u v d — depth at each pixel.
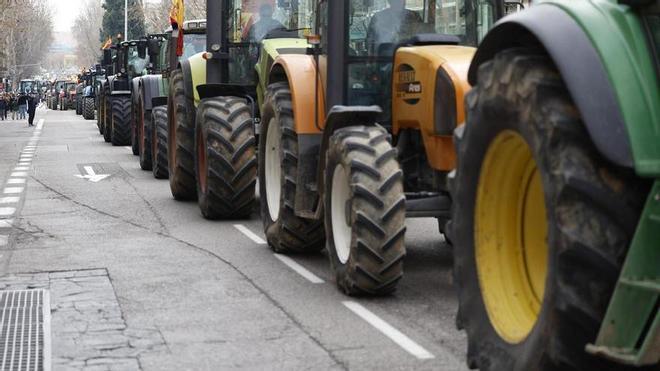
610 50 6.24
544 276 7.25
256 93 19.83
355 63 13.20
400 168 11.98
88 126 66.75
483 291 7.50
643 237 5.98
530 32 6.83
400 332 10.43
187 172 21.64
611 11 6.42
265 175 15.78
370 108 12.46
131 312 11.42
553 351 6.34
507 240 7.48
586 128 6.18
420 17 13.20
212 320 11.02
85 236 17.17
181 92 21.84
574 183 6.14
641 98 6.10
